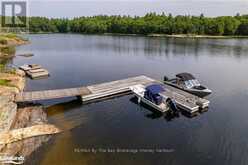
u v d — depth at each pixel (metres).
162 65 55.84
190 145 21.95
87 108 30.39
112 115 28.44
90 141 22.38
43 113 28.11
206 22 125.31
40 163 18.84
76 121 26.55
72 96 33.09
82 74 47.84
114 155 20.27
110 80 43.53
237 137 23.19
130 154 20.48
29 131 22.84
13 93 31.20
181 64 56.66
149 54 71.50
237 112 28.62
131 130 24.77
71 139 22.56
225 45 88.50
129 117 27.98
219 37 116.56
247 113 28.30
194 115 28.34
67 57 67.25
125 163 19.22
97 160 19.48
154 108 29.84
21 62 59.22
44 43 99.19
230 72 48.09
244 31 118.94
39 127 23.72
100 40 111.38
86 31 153.62
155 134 23.98
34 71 47.28
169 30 126.06
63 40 111.69
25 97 30.05
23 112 27.89
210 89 37.19
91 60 62.81
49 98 30.38
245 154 20.52
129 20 149.25
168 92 33.97
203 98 33.22
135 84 37.78
